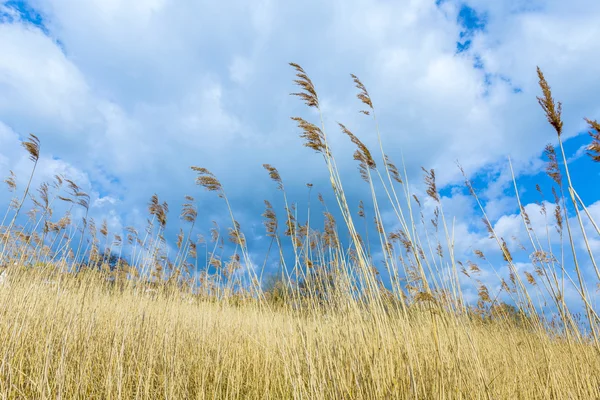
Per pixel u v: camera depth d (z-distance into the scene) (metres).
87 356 4.86
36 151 7.04
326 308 5.02
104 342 5.55
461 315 4.07
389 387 3.78
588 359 4.55
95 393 4.68
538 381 4.89
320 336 4.58
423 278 3.82
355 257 4.95
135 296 6.98
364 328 4.38
